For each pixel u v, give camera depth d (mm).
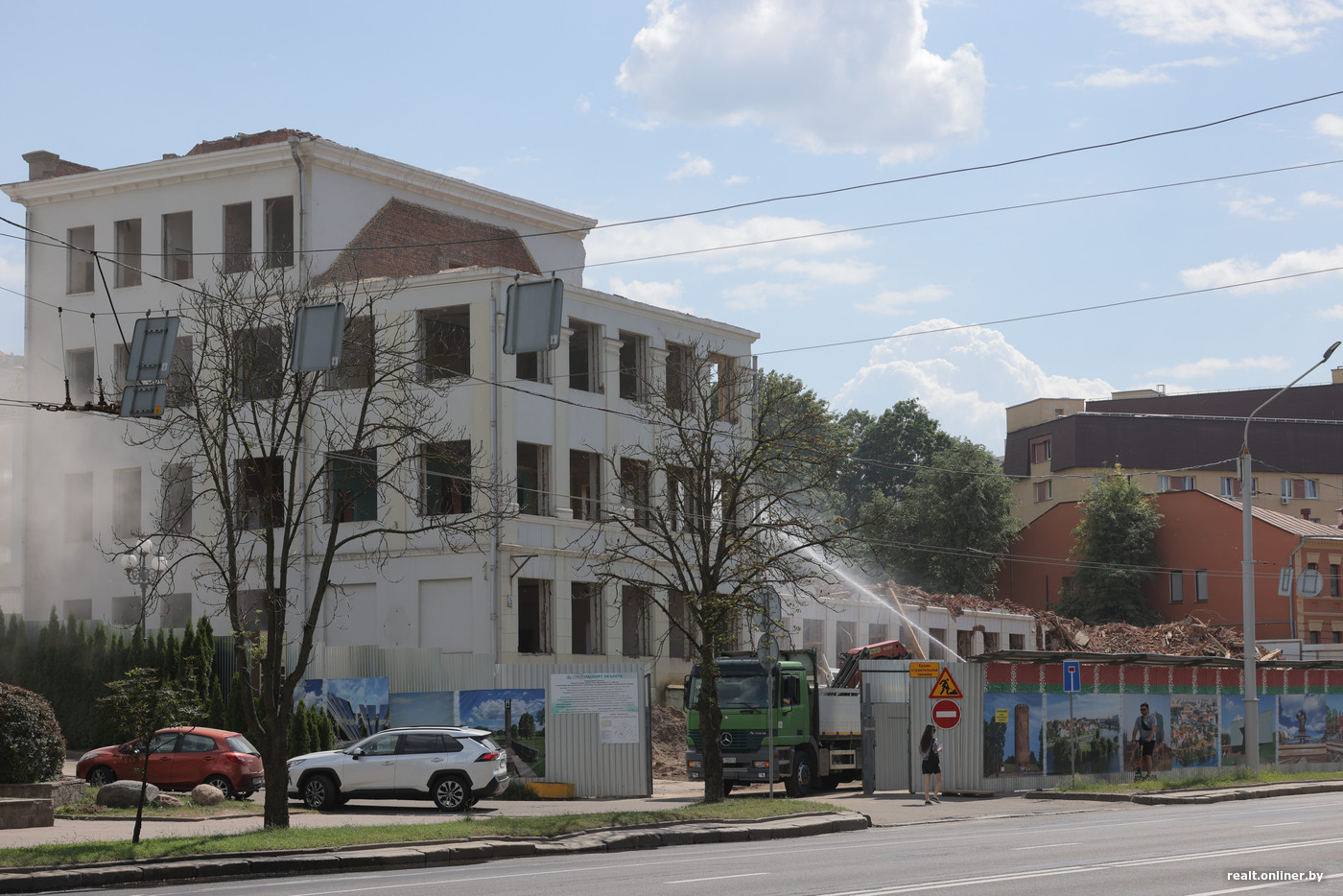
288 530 22828
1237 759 38906
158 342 21797
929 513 79438
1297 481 97812
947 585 78812
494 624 42438
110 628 41562
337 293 29109
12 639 40812
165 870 16719
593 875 16109
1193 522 77250
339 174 48281
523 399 44500
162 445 48344
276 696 22016
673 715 44719
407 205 50531
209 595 46812
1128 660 35312
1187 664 37031
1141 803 30078
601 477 47531
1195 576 76750
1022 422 106688
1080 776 34125
